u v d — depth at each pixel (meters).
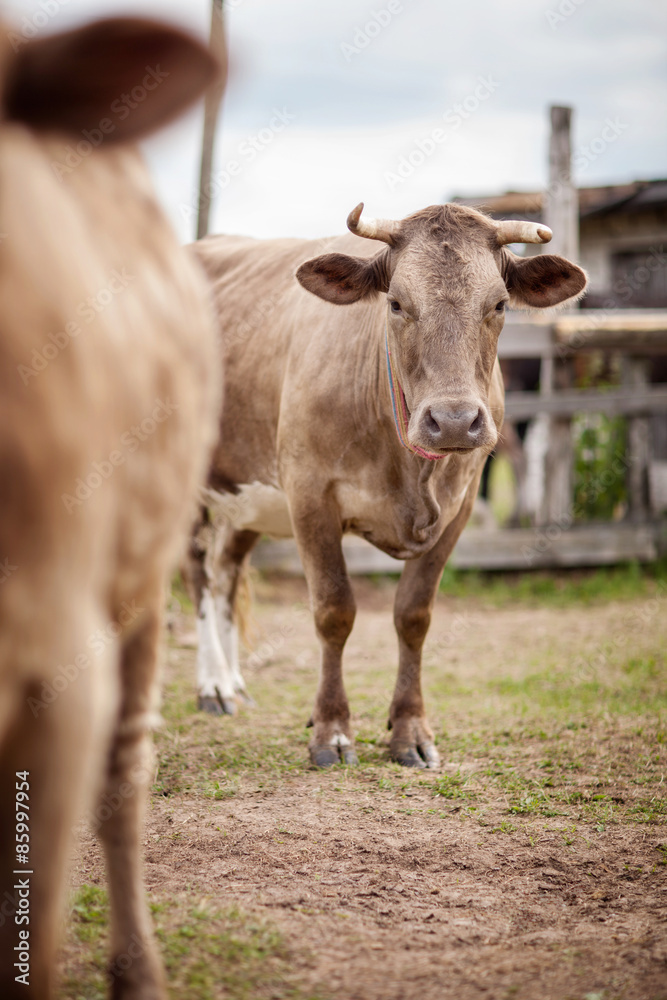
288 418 4.60
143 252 1.86
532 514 11.92
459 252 3.94
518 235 4.02
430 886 3.19
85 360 1.51
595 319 10.38
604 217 15.59
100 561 1.62
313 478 4.52
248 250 5.98
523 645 7.43
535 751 4.66
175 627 7.95
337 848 3.48
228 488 5.45
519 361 12.77
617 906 3.04
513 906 3.04
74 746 1.55
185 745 4.81
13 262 1.40
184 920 2.80
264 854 3.42
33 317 1.40
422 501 4.26
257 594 9.55
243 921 2.81
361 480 4.43
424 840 3.55
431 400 3.71
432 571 4.65
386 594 9.78
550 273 4.24
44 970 1.63
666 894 3.13
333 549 4.54
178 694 6.03
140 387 1.71
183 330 1.95
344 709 4.60
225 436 5.34
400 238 4.12
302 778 4.29
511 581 10.22
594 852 3.46
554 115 10.73
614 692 5.84
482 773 4.32
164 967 2.49
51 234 1.49
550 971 2.56
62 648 1.48
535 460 13.30
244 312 5.41
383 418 4.26
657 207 14.93
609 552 10.37
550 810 3.86
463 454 4.20
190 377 1.99
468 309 3.85
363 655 7.27
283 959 2.60
